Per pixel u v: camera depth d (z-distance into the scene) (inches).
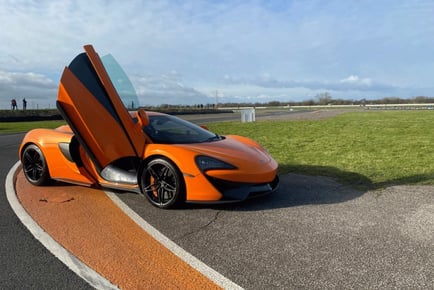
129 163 188.4
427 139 423.8
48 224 144.5
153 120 191.5
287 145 392.5
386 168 250.2
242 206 167.3
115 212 160.1
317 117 1105.4
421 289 94.1
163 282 98.7
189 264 109.4
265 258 113.1
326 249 119.0
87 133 171.2
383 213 153.3
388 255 113.7
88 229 139.1
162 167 166.1
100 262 110.7
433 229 134.3
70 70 163.6
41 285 97.2
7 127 754.8
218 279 100.3
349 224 141.2
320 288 95.3
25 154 210.5
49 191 196.4
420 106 2571.4
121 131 171.0
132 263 110.0
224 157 163.3
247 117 903.1
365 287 95.5
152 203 167.8
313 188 199.0
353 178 221.6
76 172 190.2
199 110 1998.0
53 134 202.2
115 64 179.5
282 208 163.5
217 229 138.6
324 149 355.9
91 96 167.2
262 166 169.5
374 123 732.7
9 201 176.9
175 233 134.9
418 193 183.9
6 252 118.0
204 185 156.3
